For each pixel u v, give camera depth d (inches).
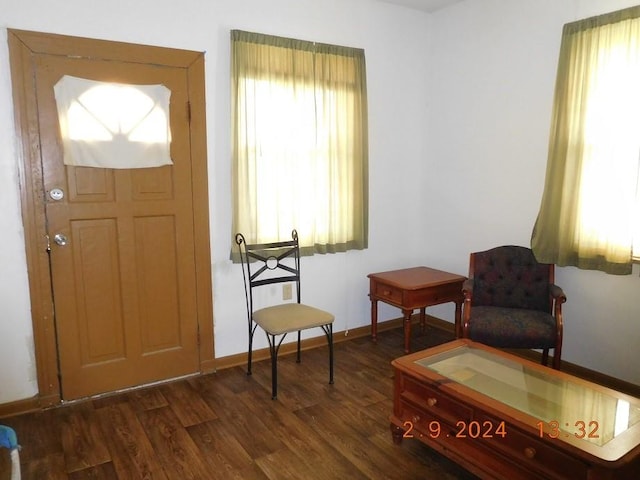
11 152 97.0
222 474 82.0
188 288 119.0
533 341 107.6
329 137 134.6
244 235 123.6
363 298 152.8
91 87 102.0
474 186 145.9
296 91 127.0
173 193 114.4
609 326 115.3
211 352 124.2
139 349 114.5
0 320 99.2
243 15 119.3
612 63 107.4
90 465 84.3
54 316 104.1
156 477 81.1
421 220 164.4
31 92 96.9
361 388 114.6
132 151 107.8
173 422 98.7
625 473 61.8
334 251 139.7
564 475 64.4
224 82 118.6
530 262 123.2
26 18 95.2
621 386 113.4
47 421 99.3
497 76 136.0
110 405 106.2
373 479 80.9
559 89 116.9
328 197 136.3
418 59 155.8
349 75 136.6
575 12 115.9
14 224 98.7
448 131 152.9
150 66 108.3
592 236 114.0
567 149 116.6
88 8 100.6
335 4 134.1
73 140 101.5
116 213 108.2
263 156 123.9
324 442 91.7
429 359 91.7
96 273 107.7
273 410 103.7
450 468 84.0
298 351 130.3
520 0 128.1
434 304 137.6
